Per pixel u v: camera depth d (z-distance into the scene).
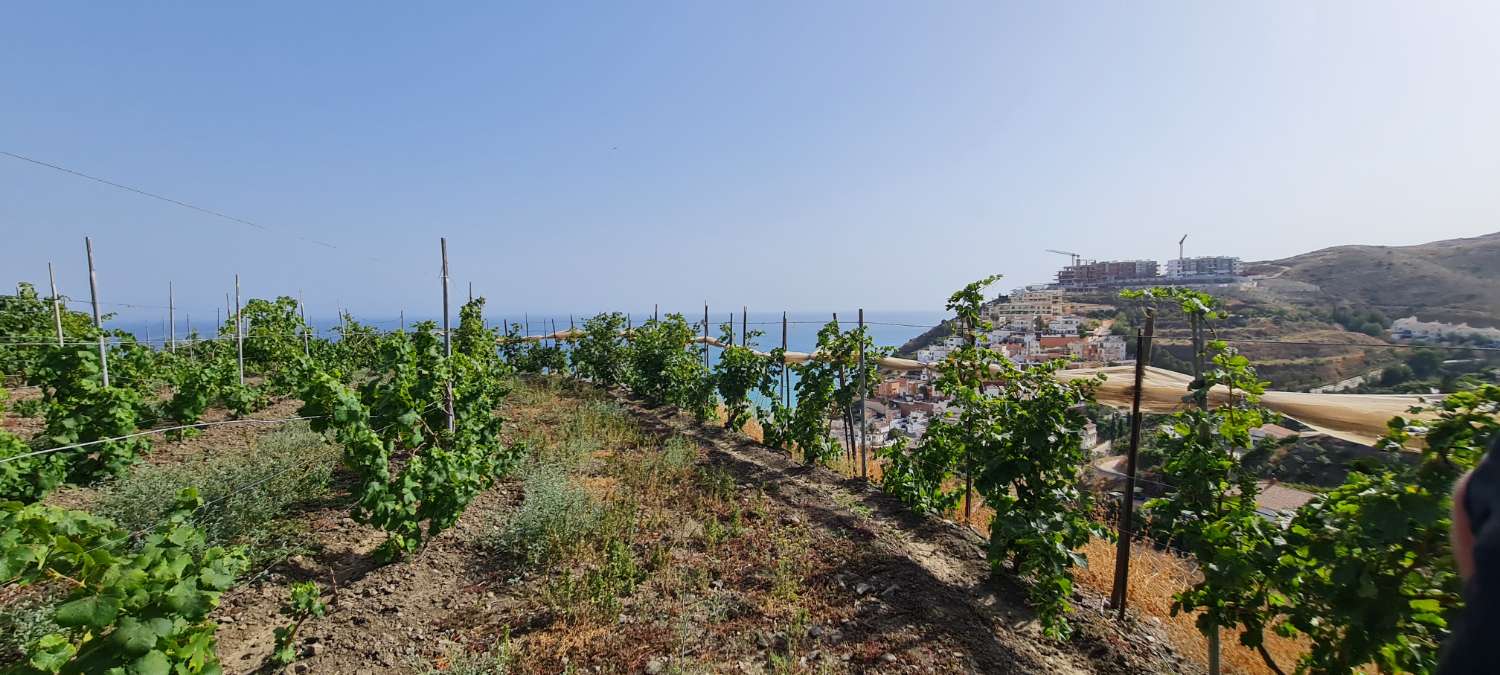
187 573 2.80
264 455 7.20
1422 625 2.79
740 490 7.38
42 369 7.21
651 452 8.84
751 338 12.45
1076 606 4.86
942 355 6.91
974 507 7.49
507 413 11.48
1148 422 5.23
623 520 5.96
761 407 10.83
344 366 14.57
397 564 4.97
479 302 12.62
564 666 3.75
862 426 8.43
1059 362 5.14
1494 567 0.94
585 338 16.84
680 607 4.51
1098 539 6.17
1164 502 3.96
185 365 12.49
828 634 4.25
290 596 4.37
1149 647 4.39
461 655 3.80
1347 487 2.97
